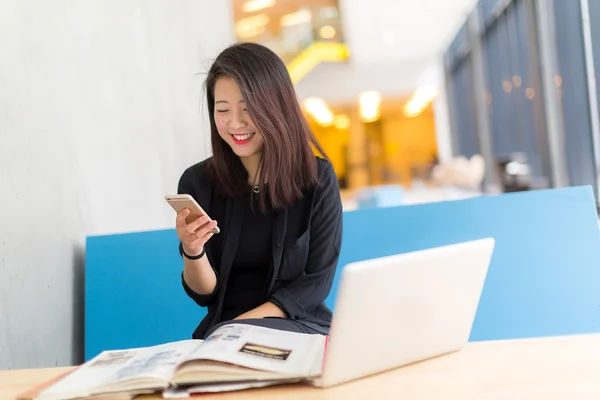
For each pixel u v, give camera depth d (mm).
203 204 1783
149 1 3586
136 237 2309
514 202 2330
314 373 936
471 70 11992
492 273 2256
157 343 2211
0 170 1694
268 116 1596
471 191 12148
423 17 10375
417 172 19672
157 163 3385
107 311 2221
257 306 1697
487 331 2199
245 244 1723
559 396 821
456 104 15617
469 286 1075
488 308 2221
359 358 952
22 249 1795
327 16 13016
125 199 2781
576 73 5121
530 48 6211
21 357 1753
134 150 2988
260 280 1727
